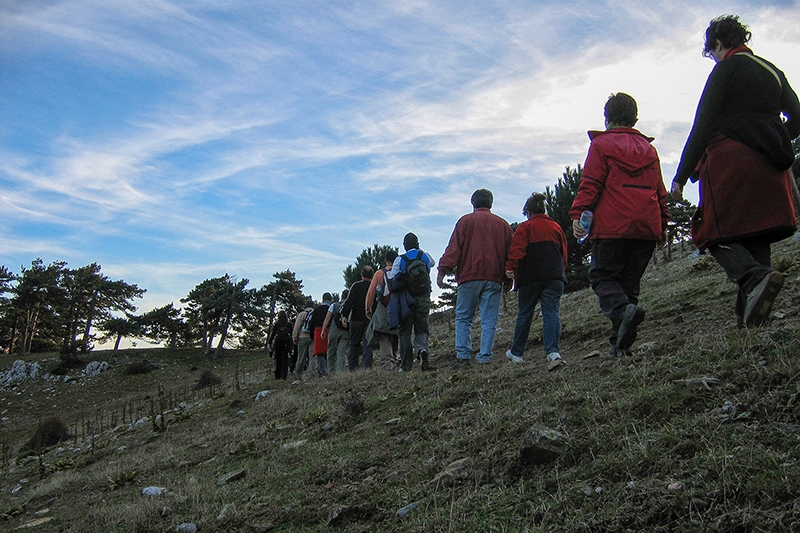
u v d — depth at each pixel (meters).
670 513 2.09
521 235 5.79
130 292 69.75
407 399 5.50
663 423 2.78
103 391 43.25
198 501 4.21
